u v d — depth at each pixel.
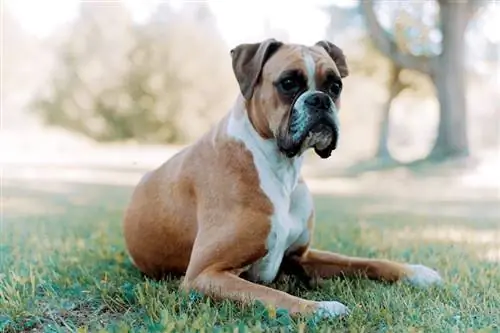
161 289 3.63
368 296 3.56
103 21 30.45
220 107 30.80
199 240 3.71
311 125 3.53
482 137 34.53
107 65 29.94
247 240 3.62
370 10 20.19
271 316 3.07
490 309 3.33
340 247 5.40
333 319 3.11
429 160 18.73
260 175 3.71
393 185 14.41
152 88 29.97
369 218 7.94
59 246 5.31
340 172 18.34
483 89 32.66
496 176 15.91
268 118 3.67
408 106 37.44
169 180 4.05
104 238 5.66
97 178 14.49
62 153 23.97
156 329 2.89
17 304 3.35
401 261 4.89
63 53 30.42
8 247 5.16
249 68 3.80
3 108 30.33
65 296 3.61
